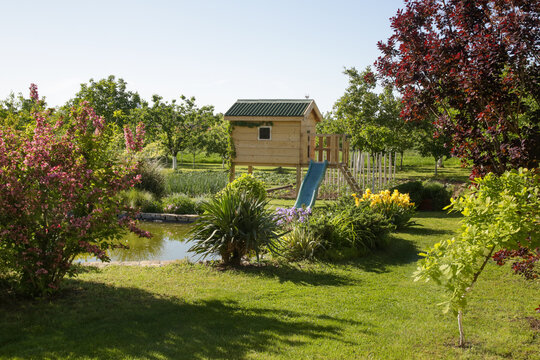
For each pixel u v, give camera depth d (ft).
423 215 50.34
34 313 17.90
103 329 16.43
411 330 16.67
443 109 22.80
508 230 12.91
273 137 59.16
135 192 56.95
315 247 29.66
